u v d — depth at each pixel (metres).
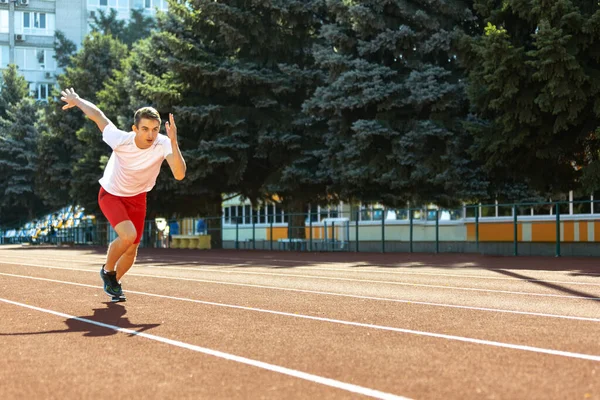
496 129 19.69
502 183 23.25
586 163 19.64
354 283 10.79
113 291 8.07
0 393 3.78
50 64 82.38
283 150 28.81
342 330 5.85
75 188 39.38
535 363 4.42
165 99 28.61
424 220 25.50
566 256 19.62
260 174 31.47
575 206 21.02
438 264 16.45
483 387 3.78
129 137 7.14
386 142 23.94
